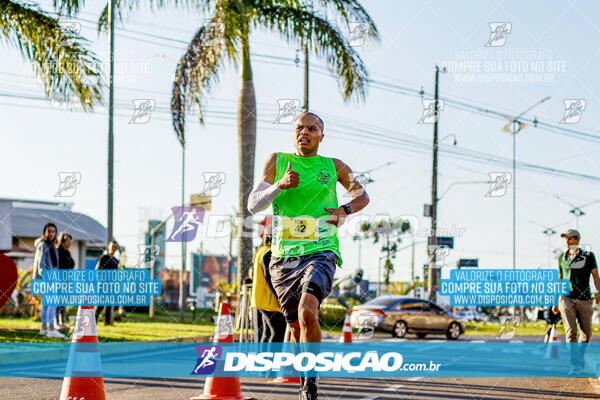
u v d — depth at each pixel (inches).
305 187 164.4
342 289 772.6
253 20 550.3
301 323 150.9
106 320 535.8
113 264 473.1
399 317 735.1
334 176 168.4
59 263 433.7
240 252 535.5
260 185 164.4
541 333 853.8
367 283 818.8
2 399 204.8
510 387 261.3
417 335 781.9
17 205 853.2
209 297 1190.9
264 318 276.5
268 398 216.7
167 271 1192.8
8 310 593.9
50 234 414.9
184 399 209.5
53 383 243.1
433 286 864.3
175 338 434.6
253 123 553.3
